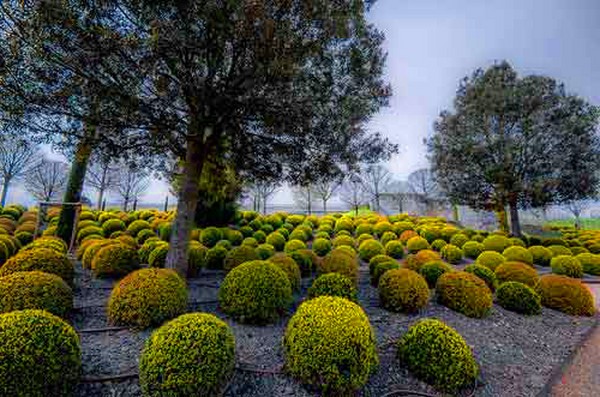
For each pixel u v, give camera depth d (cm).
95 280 443
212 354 194
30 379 167
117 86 302
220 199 951
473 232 1159
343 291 355
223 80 347
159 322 288
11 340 171
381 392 228
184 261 438
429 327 259
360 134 452
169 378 181
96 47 261
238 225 1109
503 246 910
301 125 370
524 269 552
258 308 310
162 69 298
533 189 1032
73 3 247
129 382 206
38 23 241
